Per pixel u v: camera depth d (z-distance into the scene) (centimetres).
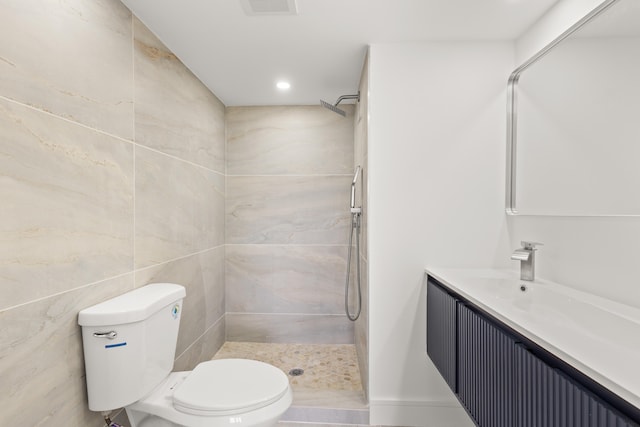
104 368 133
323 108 315
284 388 150
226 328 318
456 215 209
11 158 104
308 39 201
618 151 130
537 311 122
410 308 210
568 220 158
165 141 201
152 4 162
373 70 209
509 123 205
